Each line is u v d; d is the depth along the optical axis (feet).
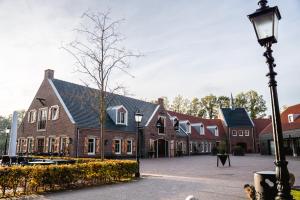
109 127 95.40
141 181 40.14
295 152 120.37
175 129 129.18
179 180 40.96
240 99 250.37
